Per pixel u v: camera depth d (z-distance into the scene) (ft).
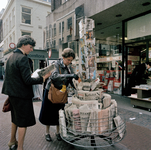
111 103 5.71
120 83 20.13
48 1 55.36
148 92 13.51
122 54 19.33
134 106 14.05
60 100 6.18
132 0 13.28
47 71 5.65
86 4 18.39
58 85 6.22
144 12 16.19
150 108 12.53
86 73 11.60
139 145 7.15
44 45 33.27
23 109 5.70
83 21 11.07
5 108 6.38
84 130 4.71
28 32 51.11
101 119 4.65
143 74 15.21
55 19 27.73
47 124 7.23
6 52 61.11
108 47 21.97
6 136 8.43
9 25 57.77
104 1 15.57
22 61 5.52
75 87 6.09
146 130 8.91
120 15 17.33
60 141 7.60
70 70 7.30
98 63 23.86
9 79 5.66
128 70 19.07
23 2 48.88
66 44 25.46
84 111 4.62
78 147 6.88
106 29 22.15
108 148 6.79
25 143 7.47
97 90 5.65
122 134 4.82
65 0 24.79
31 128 9.51
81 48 12.03
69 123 5.16
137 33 17.26
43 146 7.13
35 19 51.83
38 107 15.03
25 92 5.68
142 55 17.12
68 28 23.22
